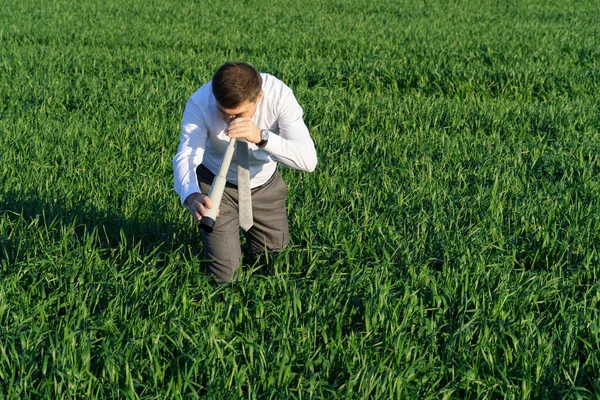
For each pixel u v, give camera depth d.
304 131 3.84
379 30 15.24
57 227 5.16
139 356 3.61
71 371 3.35
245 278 4.24
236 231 4.20
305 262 4.73
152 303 4.03
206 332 3.69
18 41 14.05
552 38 14.19
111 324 3.79
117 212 5.34
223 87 3.40
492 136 7.75
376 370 3.42
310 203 5.59
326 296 4.16
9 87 9.63
